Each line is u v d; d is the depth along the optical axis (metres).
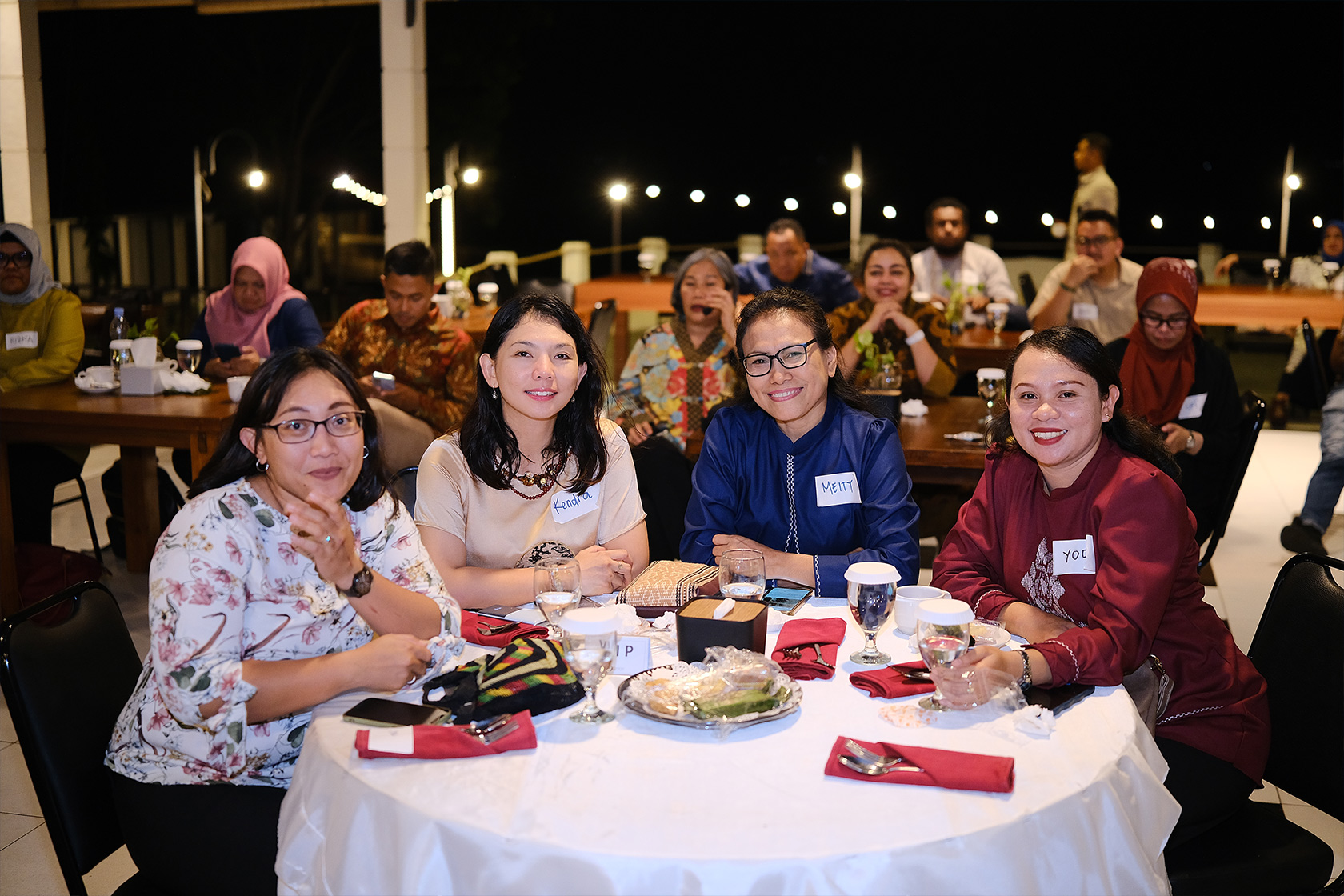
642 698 1.65
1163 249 13.77
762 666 1.69
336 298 14.45
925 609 1.70
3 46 7.05
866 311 5.01
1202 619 2.05
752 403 2.64
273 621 1.80
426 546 2.33
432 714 1.62
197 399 4.38
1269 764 2.04
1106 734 1.60
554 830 1.32
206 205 14.41
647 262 9.14
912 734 1.58
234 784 1.81
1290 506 6.13
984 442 3.95
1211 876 1.81
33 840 2.73
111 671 1.94
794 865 1.26
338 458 1.77
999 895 1.31
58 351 4.74
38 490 4.42
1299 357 7.89
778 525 2.61
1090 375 2.01
